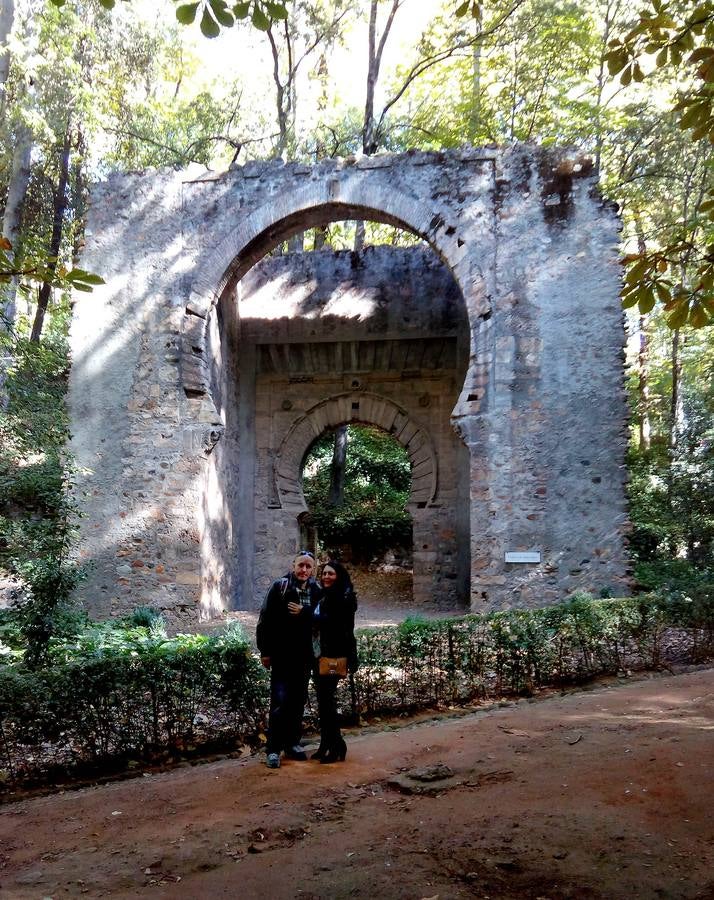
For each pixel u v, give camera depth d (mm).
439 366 15969
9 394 11156
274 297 16219
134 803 4551
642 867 3324
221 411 14305
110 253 13305
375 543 22812
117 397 12938
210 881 3373
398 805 4293
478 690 7234
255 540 15945
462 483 15328
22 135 16797
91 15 18000
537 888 3191
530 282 12148
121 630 10242
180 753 5680
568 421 11781
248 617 13211
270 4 3686
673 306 4137
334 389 16312
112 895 3275
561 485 11656
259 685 5938
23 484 10102
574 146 12367
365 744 5746
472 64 19500
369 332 15859
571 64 17938
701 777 4402
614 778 4484
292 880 3346
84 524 12633
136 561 12492
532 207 12305
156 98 20609
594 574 11391
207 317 13125
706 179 16922
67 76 16344
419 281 15922
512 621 7527
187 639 9234
